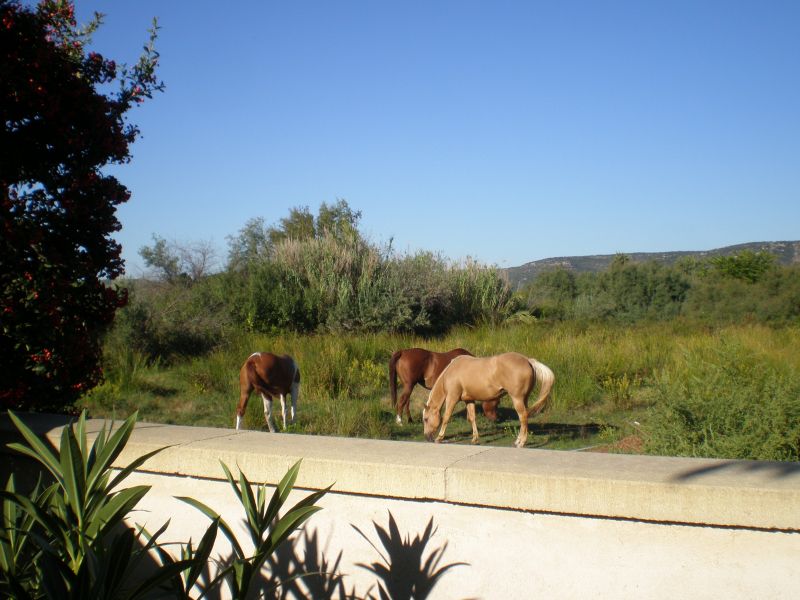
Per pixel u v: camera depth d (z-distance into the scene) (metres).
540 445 9.45
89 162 4.87
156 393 13.66
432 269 25.11
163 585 2.84
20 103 4.47
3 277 4.43
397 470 2.85
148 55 5.37
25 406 4.56
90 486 2.68
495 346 17.52
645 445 6.75
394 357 11.74
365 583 2.93
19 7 4.55
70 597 2.25
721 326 22.95
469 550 2.78
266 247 32.22
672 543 2.55
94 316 4.99
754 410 6.03
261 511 2.74
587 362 14.38
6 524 2.81
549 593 2.67
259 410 11.51
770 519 2.41
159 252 26.28
